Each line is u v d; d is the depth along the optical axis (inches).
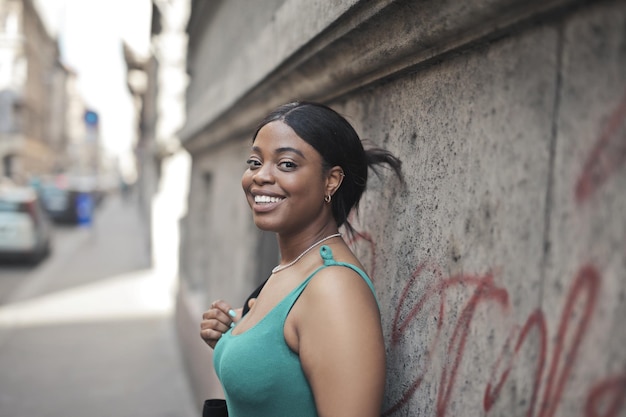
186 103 331.3
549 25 37.5
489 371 42.4
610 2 32.7
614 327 32.0
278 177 50.0
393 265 59.5
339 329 43.9
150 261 446.0
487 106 44.0
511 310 40.3
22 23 1585.9
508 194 41.1
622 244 31.8
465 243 46.3
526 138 39.4
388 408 59.2
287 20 84.0
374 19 53.2
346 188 54.9
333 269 46.9
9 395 185.5
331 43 63.6
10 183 1278.3
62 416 170.4
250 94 111.3
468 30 44.3
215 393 139.8
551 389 36.1
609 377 32.2
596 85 33.6
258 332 48.3
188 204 266.1
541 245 37.6
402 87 59.2
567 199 35.5
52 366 214.5
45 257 487.2
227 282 159.5
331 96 77.6
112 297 337.1
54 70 2194.9
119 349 236.7
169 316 294.8
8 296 339.6
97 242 607.2
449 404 47.6
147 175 559.2
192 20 259.0
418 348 53.4
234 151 155.9
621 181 31.9
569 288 35.1
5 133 1600.6
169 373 208.5
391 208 60.5
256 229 135.2
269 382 47.0
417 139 55.4
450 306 48.2
